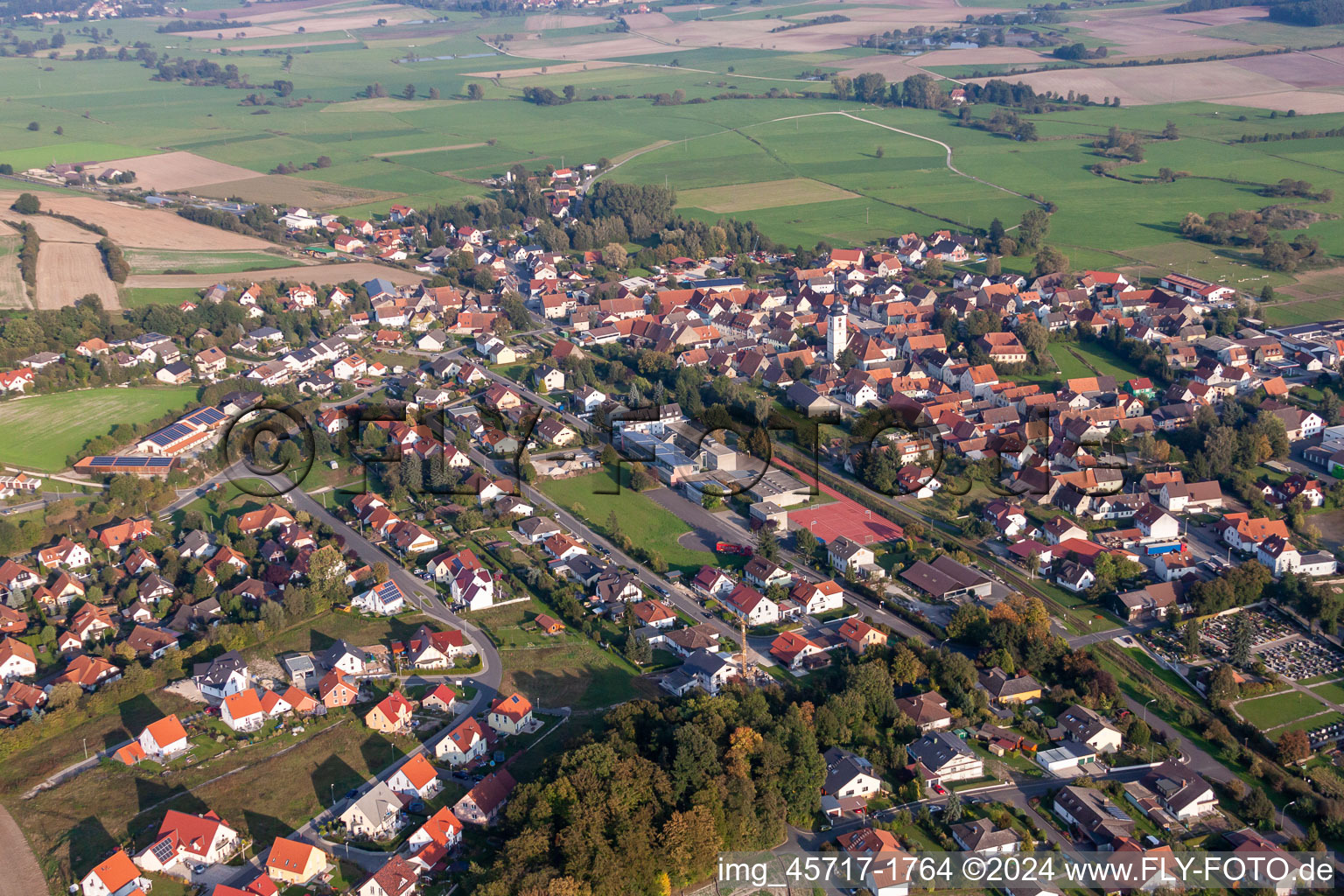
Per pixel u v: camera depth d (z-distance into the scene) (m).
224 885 143.25
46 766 170.62
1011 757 175.12
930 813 162.00
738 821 152.50
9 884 146.75
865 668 184.88
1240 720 182.75
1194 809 162.88
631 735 166.12
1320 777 170.62
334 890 144.38
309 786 164.75
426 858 148.12
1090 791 166.00
